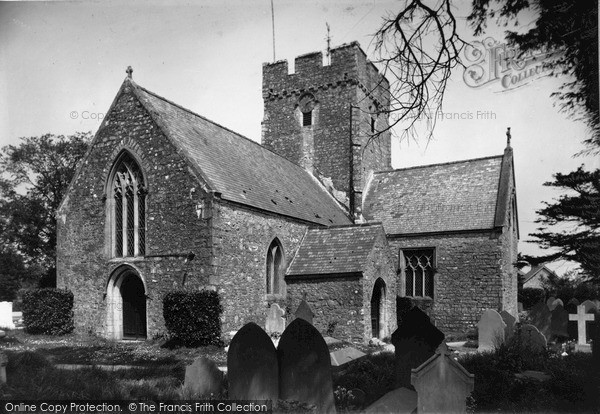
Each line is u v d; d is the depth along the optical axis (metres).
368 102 30.98
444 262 23.89
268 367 8.21
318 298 18.61
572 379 9.08
